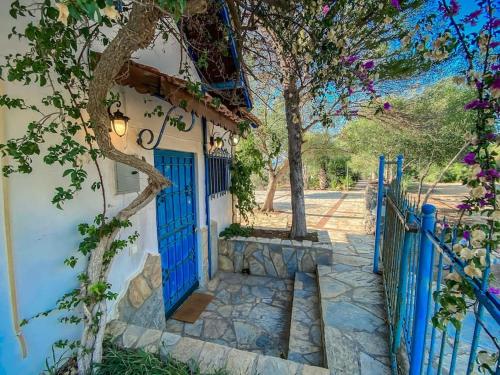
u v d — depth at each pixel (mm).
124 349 1882
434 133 5297
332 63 2059
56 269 1700
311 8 1962
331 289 3195
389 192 3240
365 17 2213
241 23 2281
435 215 1401
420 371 1507
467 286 943
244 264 4520
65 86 1531
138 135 2486
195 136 3783
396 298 2117
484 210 927
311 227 7172
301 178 4637
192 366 1734
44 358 1631
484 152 945
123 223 1745
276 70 3266
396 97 4836
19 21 1452
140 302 2549
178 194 3453
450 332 2285
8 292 1433
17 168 1431
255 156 5641
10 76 1281
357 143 7879
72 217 1807
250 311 3393
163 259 3133
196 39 2717
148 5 972
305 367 1724
